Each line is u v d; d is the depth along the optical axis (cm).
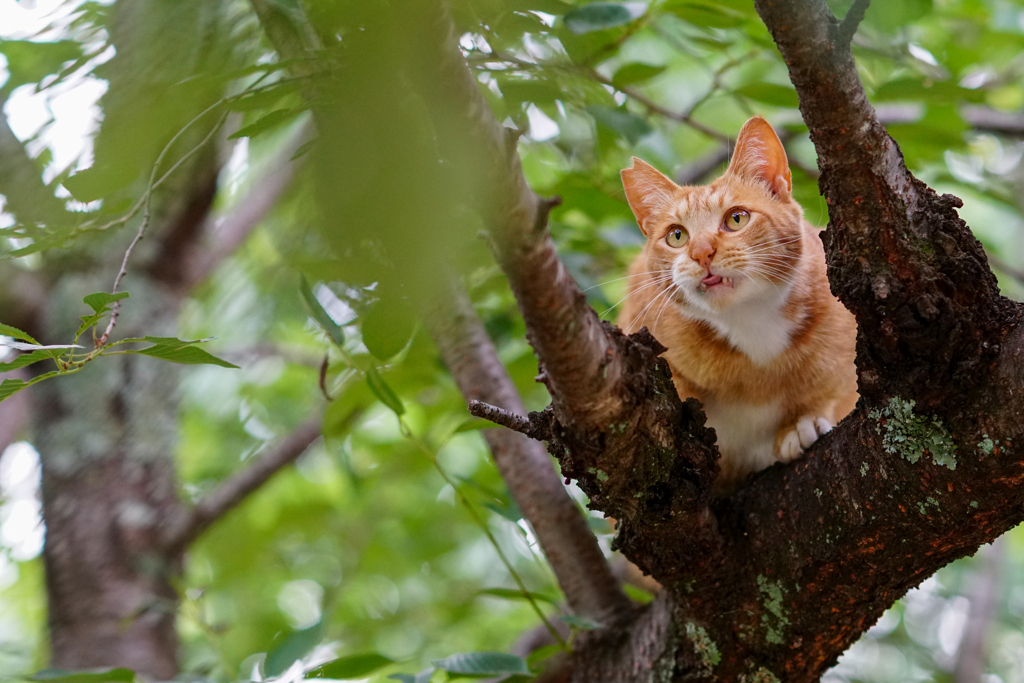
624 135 373
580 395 263
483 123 184
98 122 223
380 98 156
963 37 584
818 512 321
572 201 476
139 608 570
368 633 733
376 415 740
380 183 153
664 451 299
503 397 471
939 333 273
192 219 659
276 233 515
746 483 368
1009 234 777
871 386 295
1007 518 290
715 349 441
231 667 546
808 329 434
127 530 637
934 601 882
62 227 278
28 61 337
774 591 335
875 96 434
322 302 416
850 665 805
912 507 295
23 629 964
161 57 196
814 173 520
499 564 870
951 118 483
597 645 428
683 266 447
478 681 442
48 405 657
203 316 754
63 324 640
